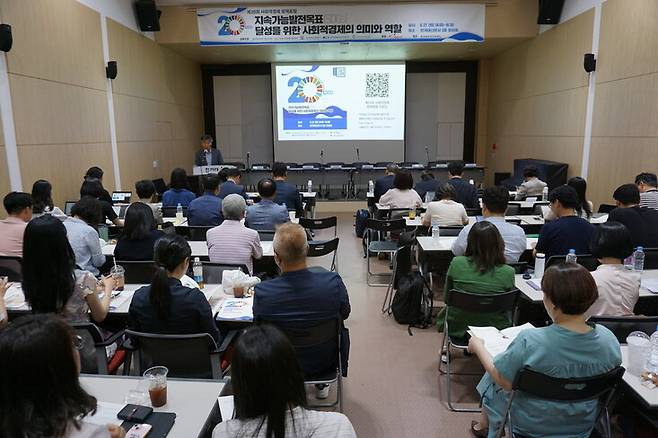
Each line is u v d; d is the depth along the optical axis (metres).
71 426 1.06
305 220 5.13
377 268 5.83
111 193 7.01
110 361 2.57
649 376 1.78
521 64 9.40
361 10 8.30
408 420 2.75
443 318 3.14
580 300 1.60
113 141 7.11
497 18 8.42
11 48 4.84
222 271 3.03
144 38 8.18
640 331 2.04
